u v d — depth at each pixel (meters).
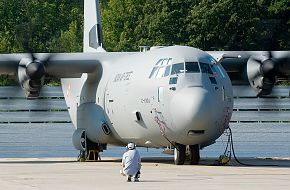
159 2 143.88
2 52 149.00
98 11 83.56
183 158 65.88
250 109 105.38
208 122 63.12
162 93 64.62
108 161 74.94
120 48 146.50
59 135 106.50
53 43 156.62
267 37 138.50
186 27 139.38
